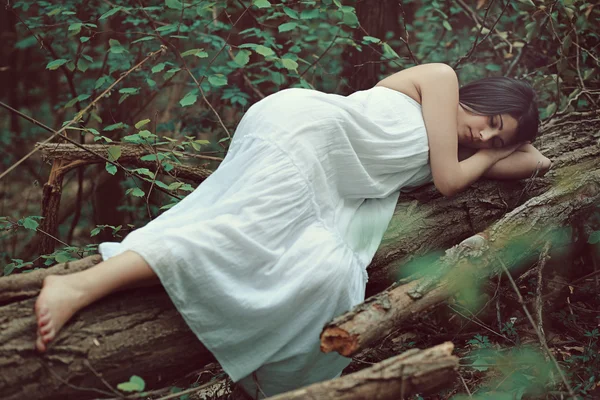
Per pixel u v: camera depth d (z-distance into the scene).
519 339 2.65
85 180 5.61
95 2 4.06
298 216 2.17
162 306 2.02
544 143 3.11
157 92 4.43
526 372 2.38
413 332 2.82
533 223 2.50
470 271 2.21
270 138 2.21
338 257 2.18
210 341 2.02
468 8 4.23
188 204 2.24
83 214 5.17
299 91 2.38
